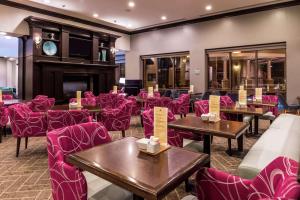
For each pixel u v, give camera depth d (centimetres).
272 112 474
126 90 944
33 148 402
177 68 914
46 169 310
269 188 117
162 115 170
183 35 866
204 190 143
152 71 985
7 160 344
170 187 115
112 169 131
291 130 253
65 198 149
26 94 687
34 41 656
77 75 775
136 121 672
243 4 672
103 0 627
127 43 1008
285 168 112
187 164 139
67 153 177
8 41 1040
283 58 692
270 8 686
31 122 353
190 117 294
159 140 169
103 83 845
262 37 706
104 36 841
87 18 800
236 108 384
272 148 192
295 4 650
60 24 700
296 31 653
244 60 765
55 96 695
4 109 438
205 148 254
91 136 196
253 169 158
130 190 116
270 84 721
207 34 810
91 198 151
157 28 929
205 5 675
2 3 627
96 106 454
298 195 84
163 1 638
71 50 755
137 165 137
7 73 1506
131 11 725
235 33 754
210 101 277
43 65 665
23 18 667
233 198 132
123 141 186
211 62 825
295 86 661
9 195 242
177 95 854
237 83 782
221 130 222
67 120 330
